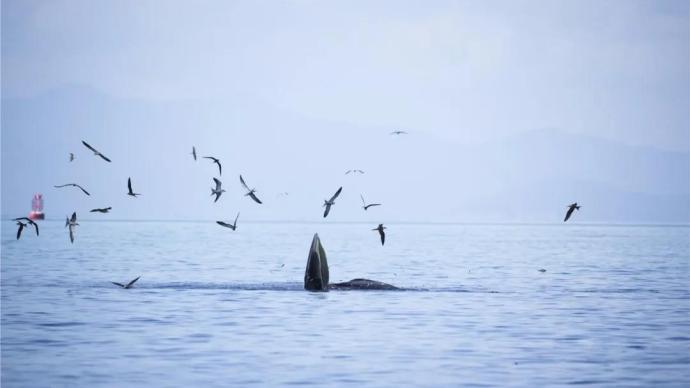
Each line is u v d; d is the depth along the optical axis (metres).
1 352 121.94
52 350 123.69
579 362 116.69
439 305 175.25
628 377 107.81
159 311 163.62
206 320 152.12
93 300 181.00
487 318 156.62
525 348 126.69
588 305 177.88
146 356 119.44
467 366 114.00
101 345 127.50
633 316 161.00
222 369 111.50
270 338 134.00
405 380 105.81
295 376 107.62
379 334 138.25
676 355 121.56
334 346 127.50
